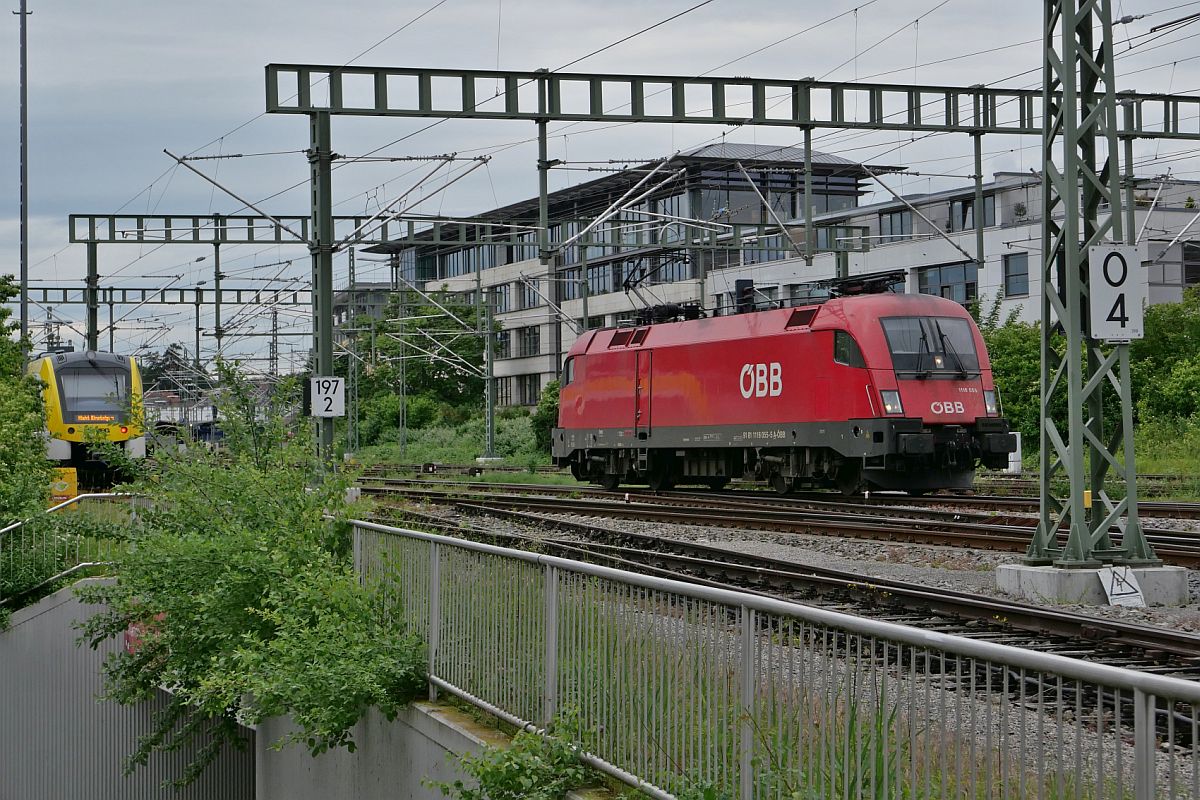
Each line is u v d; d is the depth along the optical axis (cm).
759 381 2875
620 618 729
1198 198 6150
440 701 982
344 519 1267
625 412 3338
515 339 8656
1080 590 1344
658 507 2564
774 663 597
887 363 2594
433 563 1007
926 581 1516
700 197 6569
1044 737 468
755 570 1470
